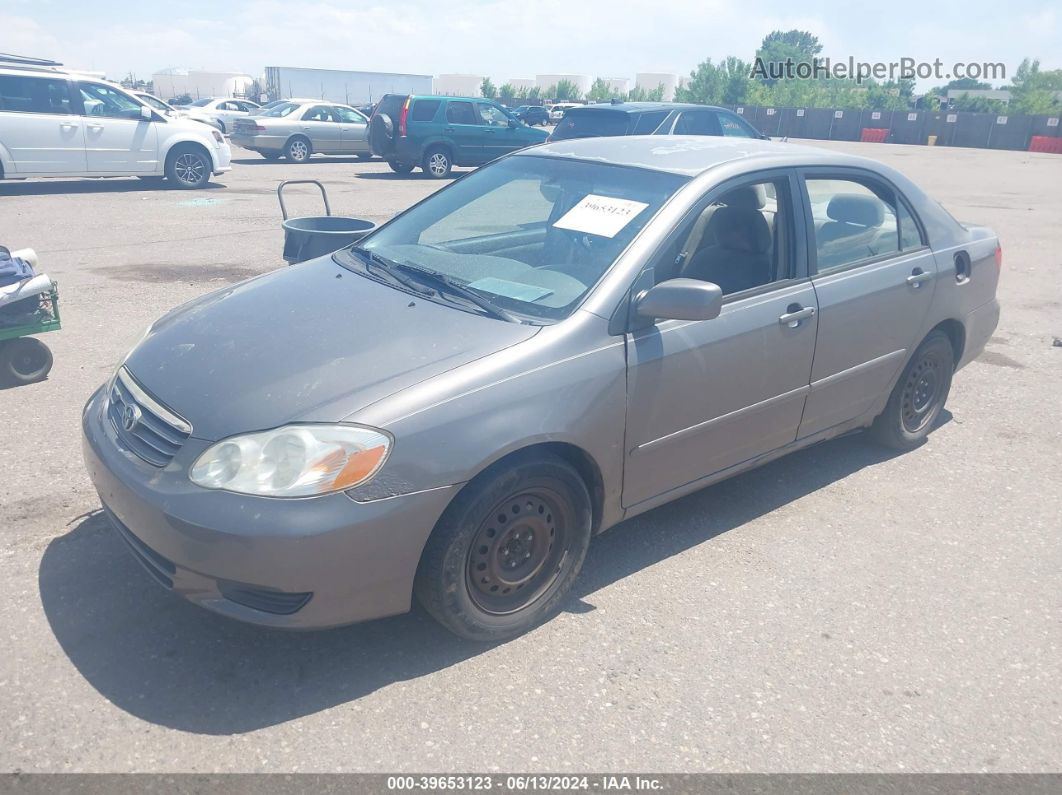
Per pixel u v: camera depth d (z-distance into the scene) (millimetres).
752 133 13602
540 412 2957
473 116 17938
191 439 2750
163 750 2570
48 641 3012
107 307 7152
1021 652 3271
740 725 2814
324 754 2592
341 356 2971
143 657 2963
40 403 5094
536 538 3150
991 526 4223
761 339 3697
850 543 4004
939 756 2732
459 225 3975
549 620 3312
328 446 2641
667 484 3611
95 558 3514
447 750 2635
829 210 4160
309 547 2588
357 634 3164
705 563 3770
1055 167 28453
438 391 2809
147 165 14195
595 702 2875
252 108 32875
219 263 8914
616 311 3236
